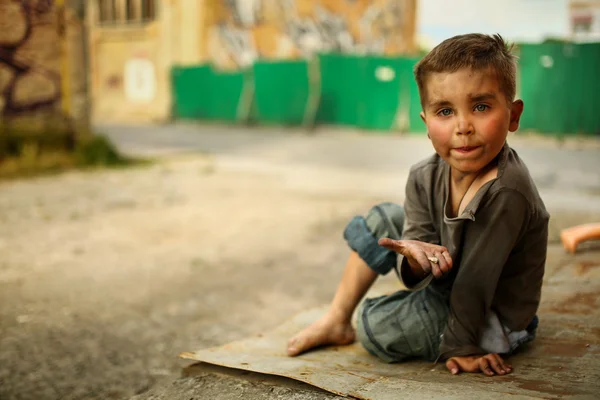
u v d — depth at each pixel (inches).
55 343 112.3
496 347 69.1
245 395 65.6
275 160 391.9
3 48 323.9
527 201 62.9
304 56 801.6
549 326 79.0
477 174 64.5
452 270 69.8
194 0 699.4
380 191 277.7
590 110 470.6
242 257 173.8
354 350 81.6
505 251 64.5
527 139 478.0
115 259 170.6
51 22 339.9
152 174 326.0
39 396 92.1
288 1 777.6
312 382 63.8
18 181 294.2
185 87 694.5
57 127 348.2
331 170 348.2
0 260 167.2
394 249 63.2
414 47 999.6
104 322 123.5
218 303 136.2
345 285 83.0
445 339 70.7
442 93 59.7
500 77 58.9
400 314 73.6
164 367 102.3
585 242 123.4
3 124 328.5
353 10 858.1
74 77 352.5
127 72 747.4
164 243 189.0
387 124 569.6
